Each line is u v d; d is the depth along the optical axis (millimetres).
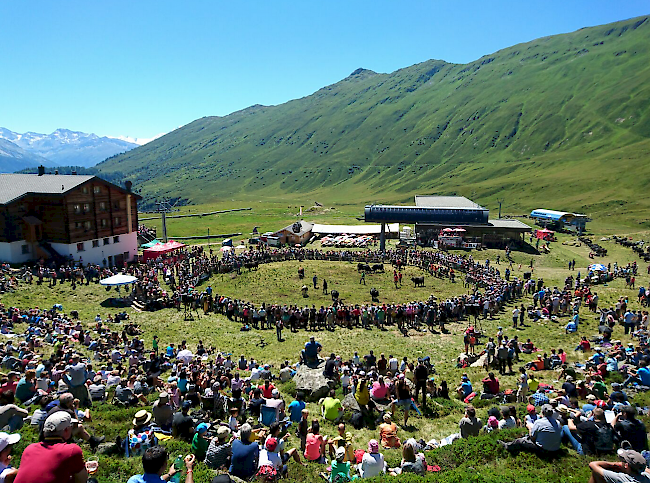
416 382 23094
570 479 12625
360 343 37469
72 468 7613
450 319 44594
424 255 72812
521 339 37281
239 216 170750
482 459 14562
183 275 59281
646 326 37438
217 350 35156
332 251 83438
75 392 19375
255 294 55219
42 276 52688
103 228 67000
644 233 102875
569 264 75562
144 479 8539
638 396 20953
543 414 14453
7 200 58469
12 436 10070
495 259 81312
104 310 46219
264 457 13508
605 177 187500
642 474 9664
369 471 13867
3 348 28047
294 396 24391
